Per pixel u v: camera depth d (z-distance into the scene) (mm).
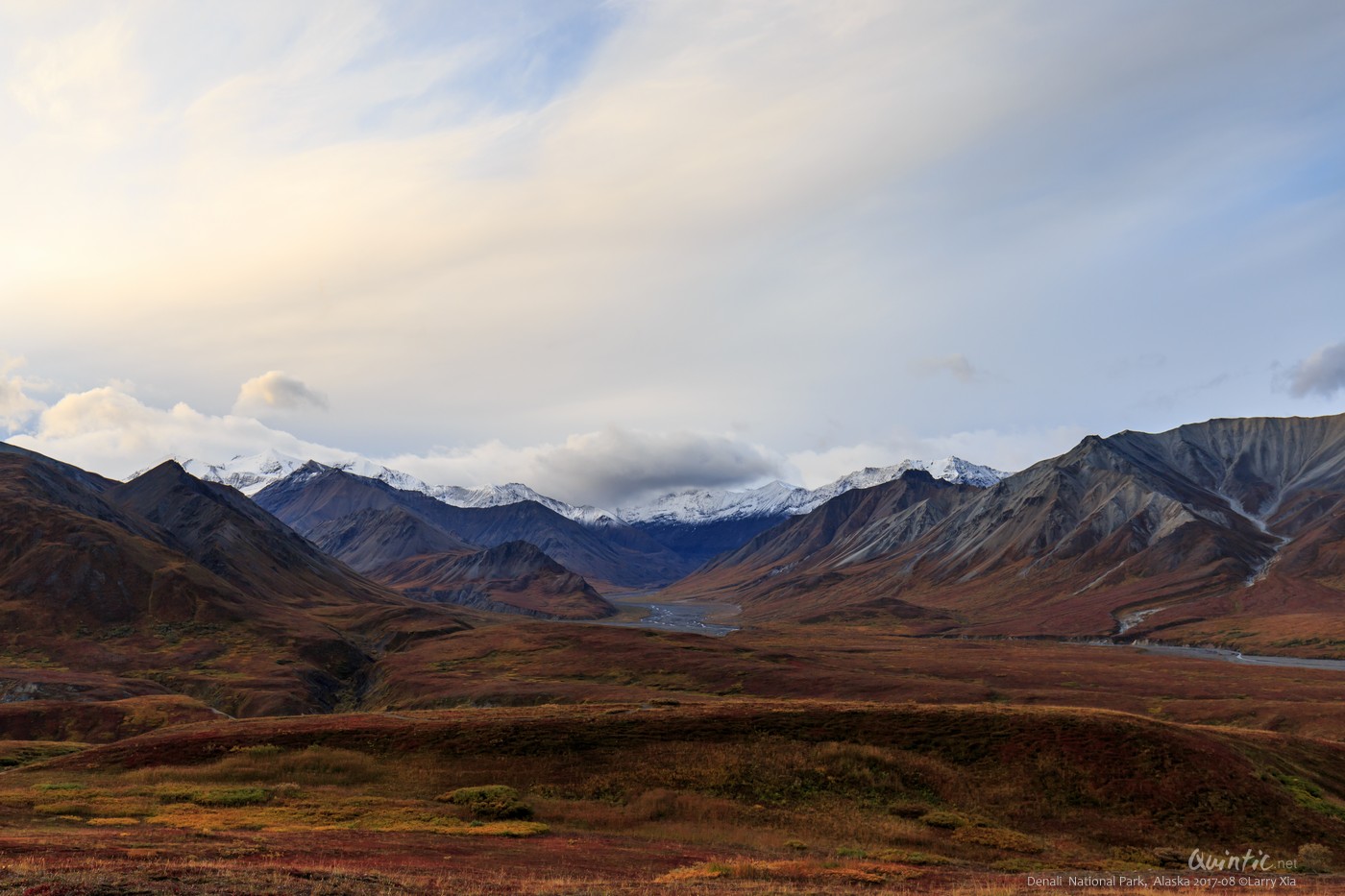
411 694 164375
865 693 150000
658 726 70312
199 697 170375
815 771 61875
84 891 27797
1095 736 67000
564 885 33719
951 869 45031
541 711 81188
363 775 62125
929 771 62594
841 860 45719
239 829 46875
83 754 70438
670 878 38031
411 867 37188
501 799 55656
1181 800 59500
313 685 184375
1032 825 56688
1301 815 59469
